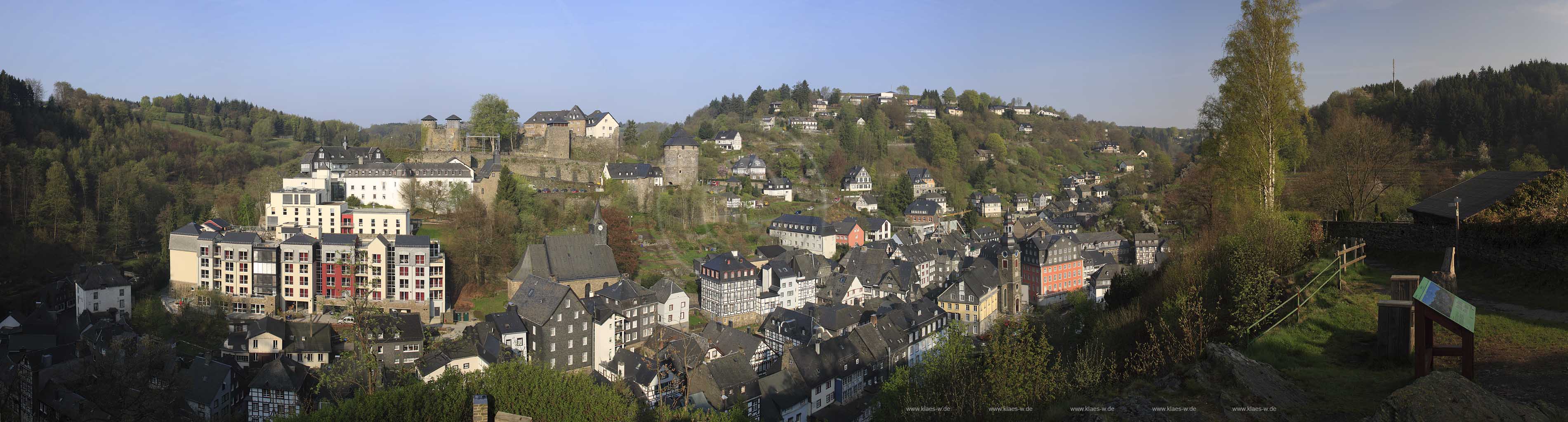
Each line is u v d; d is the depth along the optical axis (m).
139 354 70.19
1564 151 103.12
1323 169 80.50
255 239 98.69
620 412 40.53
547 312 81.19
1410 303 26.48
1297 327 32.06
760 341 87.12
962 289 106.31
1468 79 130.25
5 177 129.62
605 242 108.94
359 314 58.91
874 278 123.50
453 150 152.00
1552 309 30.47
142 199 144.00
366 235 112.19
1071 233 147.12
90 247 124.69
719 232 142.75
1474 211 41.28
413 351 79.94
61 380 72.81
